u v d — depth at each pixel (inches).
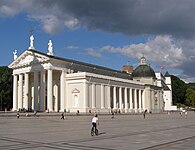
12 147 705.0
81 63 3713.1
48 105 3134.8
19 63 3577.8
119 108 3870.6
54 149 684.1
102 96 3472.0
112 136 1008.9
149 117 2965.1
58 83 3503.9
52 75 3383.4
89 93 3262.8
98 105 3405.5
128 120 2249.0
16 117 2199.8
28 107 3484.3
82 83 3216.0
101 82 3486.7
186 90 7342.5
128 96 4210.1
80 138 932.0
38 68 3304.6
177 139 925.2
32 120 1927.9
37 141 831.1
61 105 3302.2
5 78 4148.6
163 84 6033.5
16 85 3634.4
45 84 3371.1
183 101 7298.2
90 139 908.0
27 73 3491.6
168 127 1493.6
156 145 775.1
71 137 957.2
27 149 675.4
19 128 1310.3
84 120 2050.9
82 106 3196.4
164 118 2751.0
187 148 721.0
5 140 847.7
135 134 1088.8
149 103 4547.2
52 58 3186.5
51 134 1047.6
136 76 4972.9
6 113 2704.2
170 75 7170.3
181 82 7436.0
